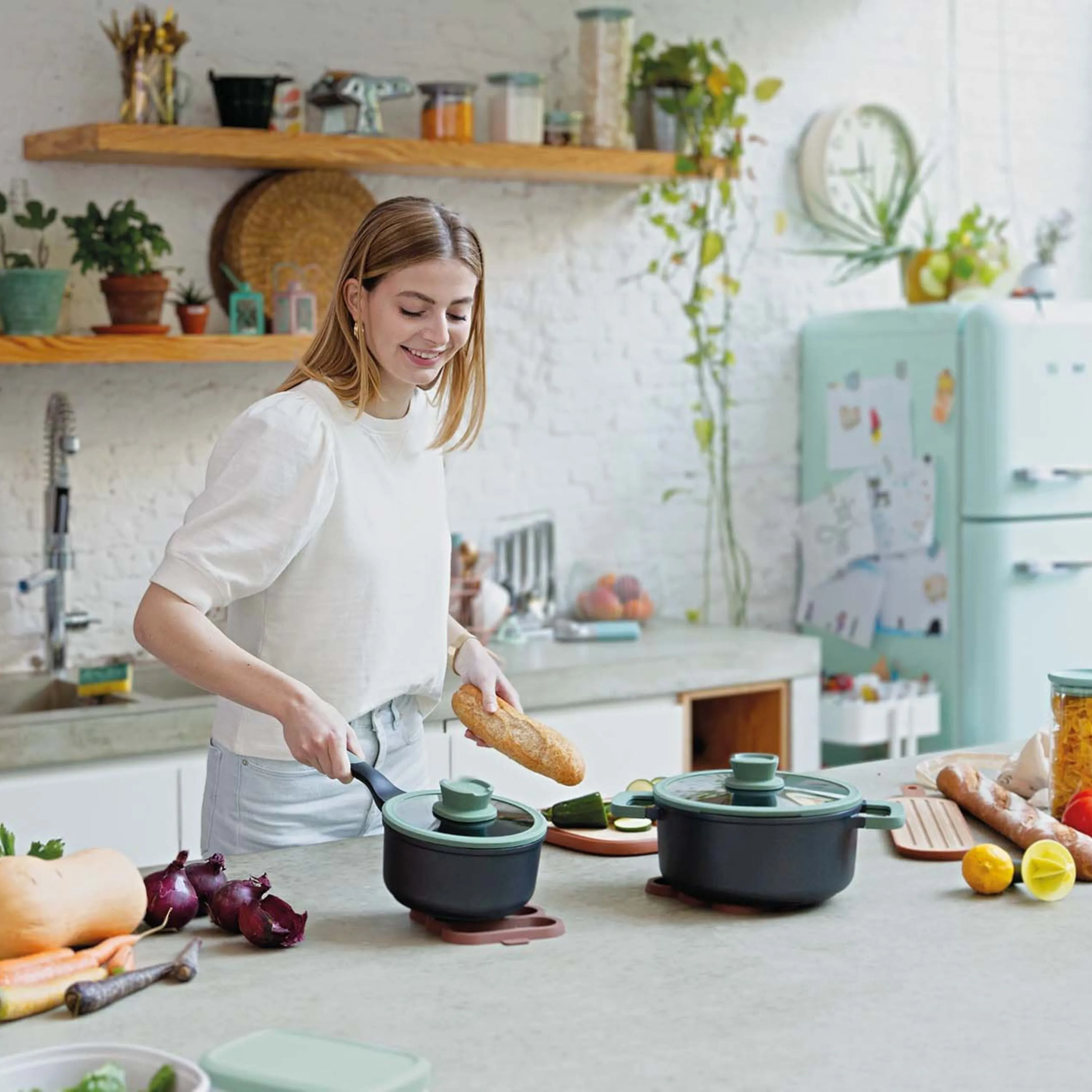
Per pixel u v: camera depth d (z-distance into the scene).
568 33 4.54
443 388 2.42
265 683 2.00
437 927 1.81
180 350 3.65
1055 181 5.59
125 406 3.96
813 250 5.08
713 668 4.10
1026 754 2.46
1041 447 4.61
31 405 3.82
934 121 5.30
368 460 2.28
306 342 3.83
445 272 2.17
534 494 4.61
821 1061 1.47
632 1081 1.42
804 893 1.88
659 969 1.71
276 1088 1.36
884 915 1.90
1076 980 1.69
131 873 1.74
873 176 5.12
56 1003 1.58
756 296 5.01
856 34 5.12
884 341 4.80
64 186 3.81
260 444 2.16
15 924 1.62
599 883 2.03
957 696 4.69
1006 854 2.01
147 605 2.09
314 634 2.28
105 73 3.85
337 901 1.94
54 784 3.23
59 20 3.78
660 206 4.78
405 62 4.27
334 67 4.16
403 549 2.34
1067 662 4.71
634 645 4.20
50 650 3.74
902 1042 1.51
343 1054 1.43
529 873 1.82
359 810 2.39
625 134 4.36
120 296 3.65
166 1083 1.33
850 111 5.01
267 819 2.33
